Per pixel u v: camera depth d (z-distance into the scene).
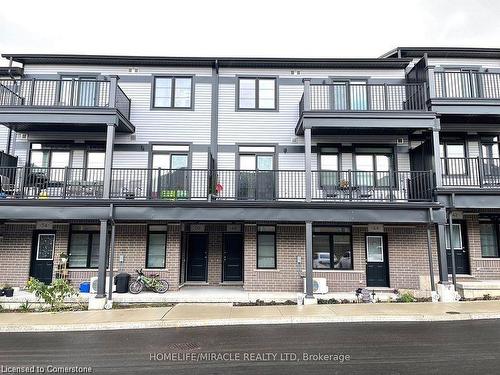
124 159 13.59
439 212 11.30
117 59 13.76
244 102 14.09
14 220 12.48
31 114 11.66
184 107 13.95
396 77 14.17
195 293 11.48
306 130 11.76
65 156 13.60
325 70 14.24
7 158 12.68
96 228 12.89
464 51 14.02
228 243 13.71
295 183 13.19
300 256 12.45
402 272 12.43
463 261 12.95
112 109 11.66
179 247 12.37
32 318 8.73
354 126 11.83
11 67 13.38
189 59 13.74
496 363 5.45
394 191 13.20
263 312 9.16
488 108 12.12
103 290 10.41
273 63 14.02
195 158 13.65
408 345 6.43
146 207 11.27
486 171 13.33
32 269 12.59
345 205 11.23
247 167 13.72
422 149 12.69
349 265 12.81
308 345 6.50
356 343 6.60
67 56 13.52
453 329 7.59
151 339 7.06
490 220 13.30
